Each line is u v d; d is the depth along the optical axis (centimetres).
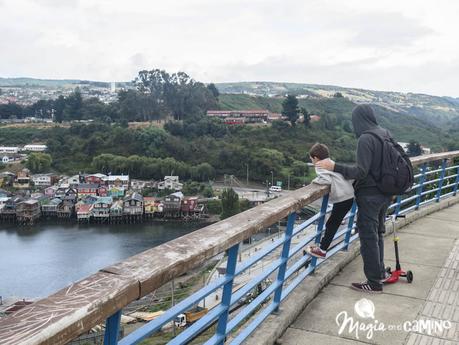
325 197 395
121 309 154
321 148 379
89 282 154
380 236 427
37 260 4066
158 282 169
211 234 224
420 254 537
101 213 5978
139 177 8488
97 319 138
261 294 314
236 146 8988
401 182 371
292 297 384
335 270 462
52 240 4962
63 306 134
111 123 11238
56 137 10381
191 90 11819
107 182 7888
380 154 369
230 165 8431
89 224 5859
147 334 179
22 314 129
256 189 7369
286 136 9762
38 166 8744
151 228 5647
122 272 164
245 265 270
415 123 12706
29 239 5009
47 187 7800
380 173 371
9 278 3556
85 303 137
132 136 9531
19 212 5922
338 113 13775
